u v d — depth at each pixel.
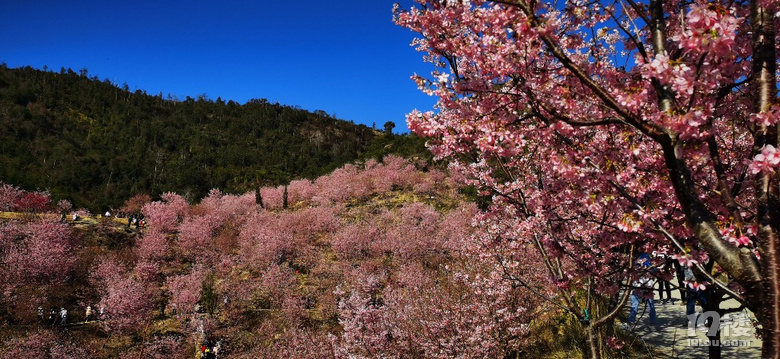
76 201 57.84
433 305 9.38
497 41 3.05
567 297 4.39
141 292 20.73
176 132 103.50
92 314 21.09
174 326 20.77
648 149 3.47
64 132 89.62
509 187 4.82
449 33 3.96
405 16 4.04
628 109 2.38
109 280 22.61
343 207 39.09
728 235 2.29
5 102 92.06
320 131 116.06
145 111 113.12
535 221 4.18
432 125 3.54
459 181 39.78
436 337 8.79
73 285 23.39
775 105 2.07
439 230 29.16
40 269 21.56
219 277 25.95
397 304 11.48
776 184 1.95
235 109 123.56
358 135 119.69
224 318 20.66
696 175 3.19
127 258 28.06
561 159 3.20
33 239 24.34
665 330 7.64
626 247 4.38
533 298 8.84
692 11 1.96
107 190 68.94
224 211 39.16
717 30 1.94
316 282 24.50
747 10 2.83
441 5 3.83
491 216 5.25
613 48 3.92
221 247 30.62
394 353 9.27
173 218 35.84
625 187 3.29
